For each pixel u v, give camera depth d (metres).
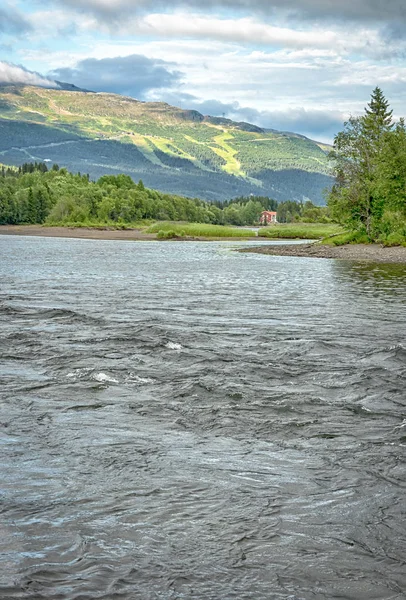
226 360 12.32
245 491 6.09
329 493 6.08
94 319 17.34
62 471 6.52
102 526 5.33
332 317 18.77
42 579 4.52
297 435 7.89
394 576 4.65
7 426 8.00
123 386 10.18
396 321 18.00
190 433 7.91
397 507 5.79
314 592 4.44
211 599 4.35
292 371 11.46
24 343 13.67
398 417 8.68
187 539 5.14
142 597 4.36
